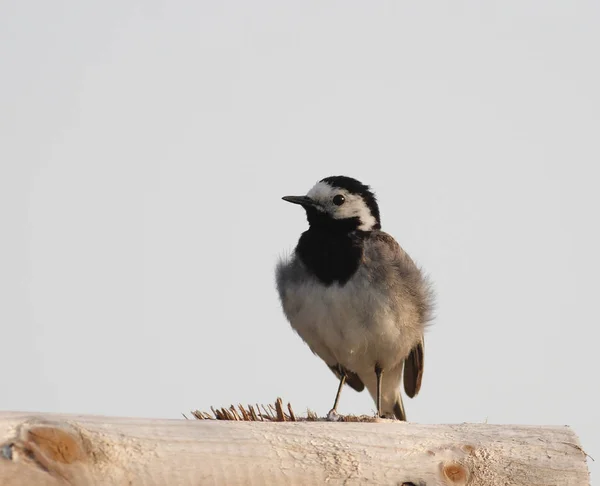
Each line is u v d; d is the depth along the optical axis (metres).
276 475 10.22
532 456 10.71
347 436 10.54
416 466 10.55
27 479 9.36
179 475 9.91
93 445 9.66
